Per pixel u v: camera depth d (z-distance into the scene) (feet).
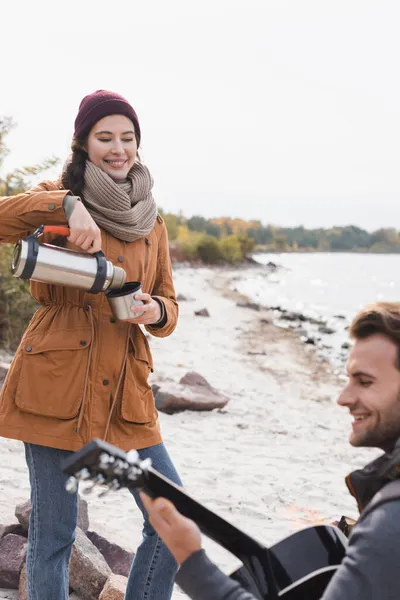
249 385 33.73
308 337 55.62
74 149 9.15
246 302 77.87
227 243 174.81
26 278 8.34
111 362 8.79
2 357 29.60
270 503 17.57
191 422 25.21
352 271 208.95
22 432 8.55
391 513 5.15
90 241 8.50
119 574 11.91
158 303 9.39
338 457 22.52
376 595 4.99
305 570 6.46
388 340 5.64
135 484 5.83
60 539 8.68
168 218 175.22
